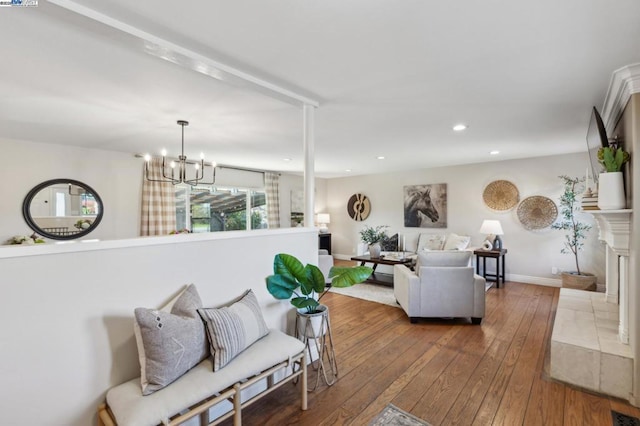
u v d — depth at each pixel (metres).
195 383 1.45
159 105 2.67
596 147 2.53
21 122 3.20
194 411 1.39
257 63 1.91
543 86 2.24
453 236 5.64
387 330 3.24
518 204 5.31
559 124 3.21
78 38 1.63
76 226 4.47
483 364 2.49
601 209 2.19
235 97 2.48
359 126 3.31
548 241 5.04
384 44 1.69
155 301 1.64
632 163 2.01
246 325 1.80
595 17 1.43
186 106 2.70
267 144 4.23
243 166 6.39
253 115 2.96
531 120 3.08
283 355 1.81
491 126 3.30
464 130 3.48
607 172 2.19
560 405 1.97
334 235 8.41
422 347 2.81
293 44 1.69
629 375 2.01
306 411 1.92
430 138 3.86
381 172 7.24
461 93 2.39
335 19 1.46
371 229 7.20
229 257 2.00
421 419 1.84
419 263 3.53
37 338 1.28
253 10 1.38
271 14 1.42
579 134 3.63
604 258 4.56
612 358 2.06
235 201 6.63
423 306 3.43
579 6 1.35
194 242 1.81
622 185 2.10
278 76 2.09
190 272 1.79
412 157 5.22
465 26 1.51
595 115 2.39
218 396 1.50
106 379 1.46
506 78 2.12
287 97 2.36
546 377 2.29
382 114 2.90
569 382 2.19
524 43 1.67
